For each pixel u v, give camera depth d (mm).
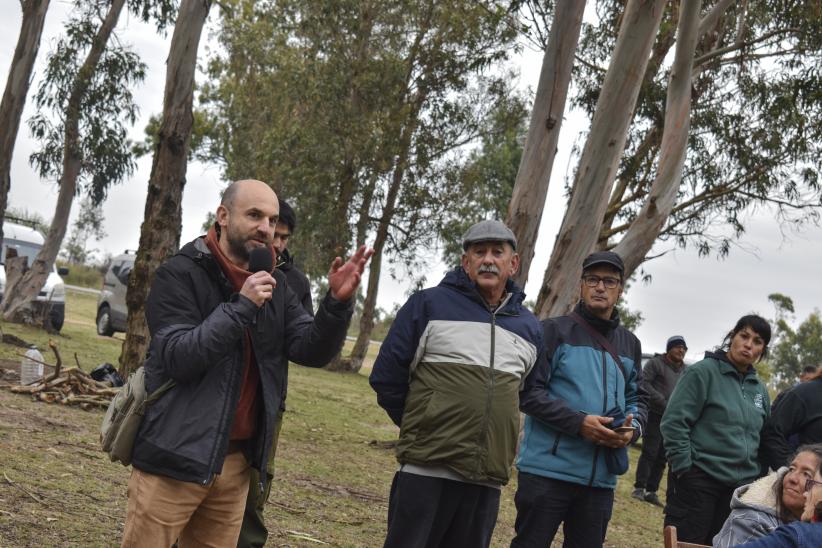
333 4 27984
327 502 8289
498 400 4402
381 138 28328
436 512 4438
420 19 29109
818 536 3146
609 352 5258
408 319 4520
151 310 3396
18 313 21141
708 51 19312
